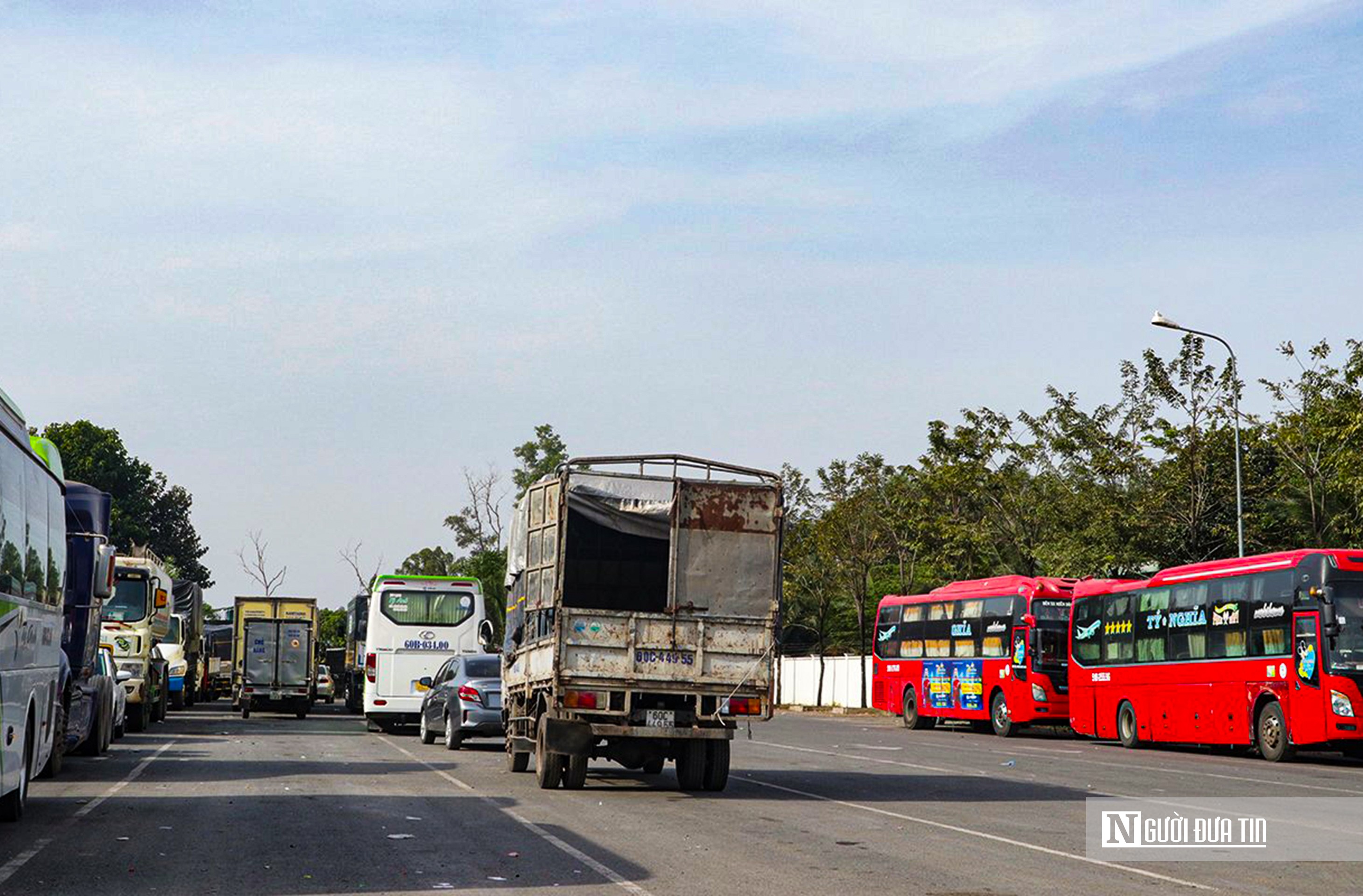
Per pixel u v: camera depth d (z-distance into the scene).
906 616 54.47
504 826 17.31
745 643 21.84
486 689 32.31
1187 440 51.84
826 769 28.48
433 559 107.25
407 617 41.78
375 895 12.23
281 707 54.09
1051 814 19.66
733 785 24.02
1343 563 33.28
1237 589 36.25
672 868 13.96
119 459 124.75
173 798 20.22
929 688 52.03
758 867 14.12
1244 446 51.88
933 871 13.91
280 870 13.60
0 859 14.17
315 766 26.70
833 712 70.56
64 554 19.44
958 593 51.31
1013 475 60.59
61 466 19.47
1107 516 52.84
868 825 18.02
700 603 21.91
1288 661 33.91
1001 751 37.03
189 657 63.62
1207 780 26.83
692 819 18.53
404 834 16.36
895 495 70.69
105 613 38.84
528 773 25.70
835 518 71.00
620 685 21.45
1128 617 41.44
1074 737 49.59
